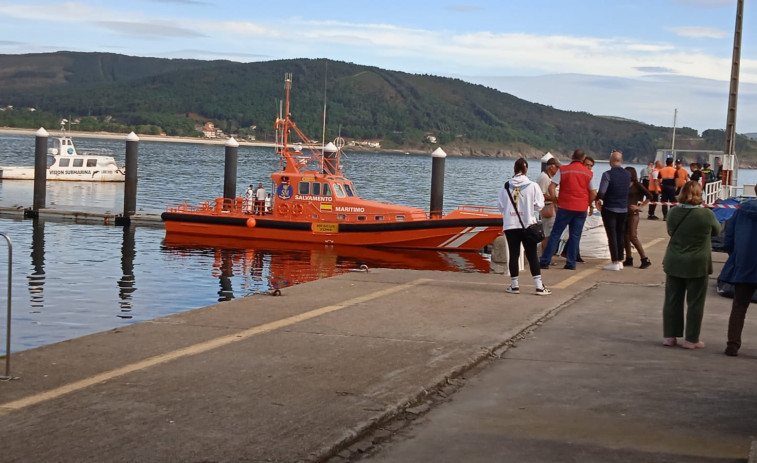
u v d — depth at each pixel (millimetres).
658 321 10883
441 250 31344
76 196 56188
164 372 7781
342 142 34062
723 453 6062
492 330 9969
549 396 7480
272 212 33062
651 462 5891
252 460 5703
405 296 12195
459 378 8039
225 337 9258
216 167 106062
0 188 60781
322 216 32281
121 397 7000
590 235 17594
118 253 28688
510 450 6129
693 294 9289
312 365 8156
